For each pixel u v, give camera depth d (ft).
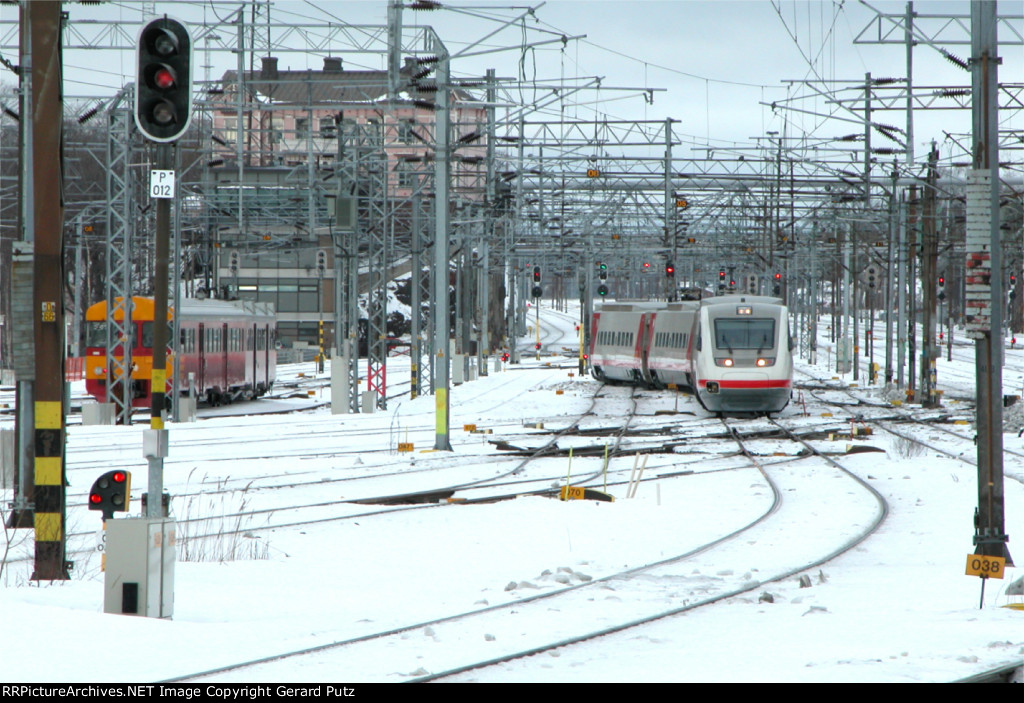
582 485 173.58
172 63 85.87
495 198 332.19
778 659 64.44
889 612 80.43
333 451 231.09
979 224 97.60
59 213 95.04
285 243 577.43
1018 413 282.56
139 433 274.57
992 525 98.99
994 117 97.40
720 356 302.66
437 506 150.30
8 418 324.39
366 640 73.05
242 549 116.26
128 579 79.97
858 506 147.13
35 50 94.73
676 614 82.43
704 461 206.69
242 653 68.08
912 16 265.34
